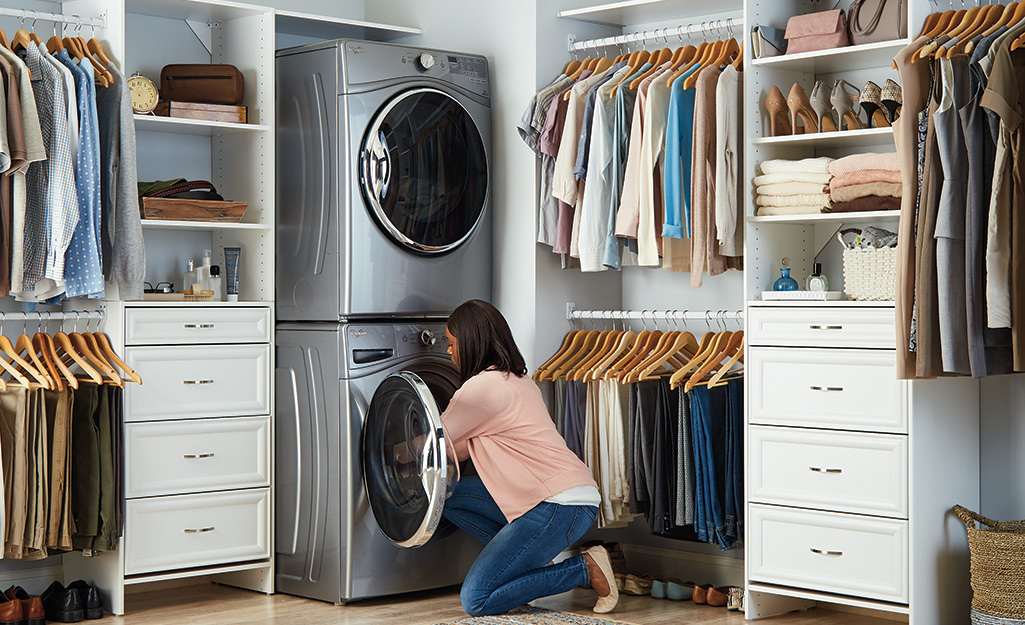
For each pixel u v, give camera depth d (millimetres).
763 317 3857
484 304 3951
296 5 4875
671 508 4074
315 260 4172
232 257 4223
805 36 3873
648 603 4152
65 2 4188
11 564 4121
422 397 3711
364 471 4047
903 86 3426
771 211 3922
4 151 3555
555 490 3748
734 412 3984
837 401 3676
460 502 4074
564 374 4379
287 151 4277
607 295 4750
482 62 4523
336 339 4086
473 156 4434
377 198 4113
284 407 4258
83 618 3850
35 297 3855
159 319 3979
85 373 3988
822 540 3711
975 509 3865
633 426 4137
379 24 4676
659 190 4184
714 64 4062
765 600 3914
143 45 4379
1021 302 3277
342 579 4055
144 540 3949
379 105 4152
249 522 4191
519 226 4492
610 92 4246
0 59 3627
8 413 3707
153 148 4395
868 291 3682
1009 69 3293
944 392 3682
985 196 3354
